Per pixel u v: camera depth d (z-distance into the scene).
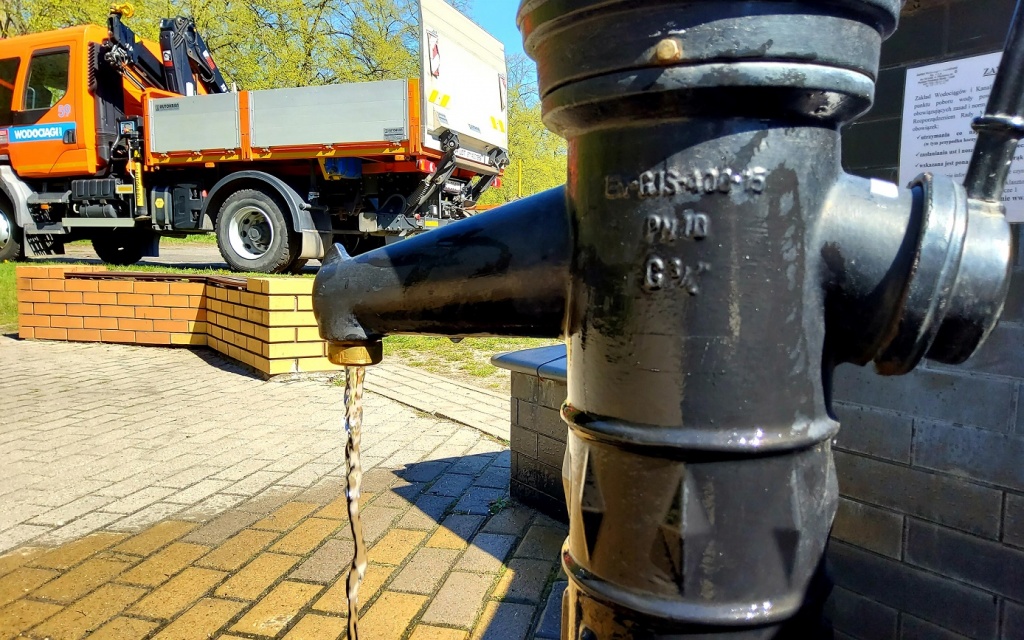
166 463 3.55
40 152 10.07
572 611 0.91
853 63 0.73
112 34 9.41
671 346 0.77
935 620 1.76
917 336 0.76
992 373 1.62
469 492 3.16
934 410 1.73
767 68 0.70
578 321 0.86
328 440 3.95
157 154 9.38
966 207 0.75
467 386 5.32
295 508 2.98
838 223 0.78
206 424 4.26
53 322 7.07
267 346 5.41
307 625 2.11
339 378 5.53
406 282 0.98
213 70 11.23
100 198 9.97
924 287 0.74
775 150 0.75
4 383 5.31
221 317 6.25
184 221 9.59
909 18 1.73
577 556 0.90
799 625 0.82
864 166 1.85
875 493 1.85
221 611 2.18
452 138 8.21
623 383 0.81
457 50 8.86
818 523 0.83
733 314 0.76
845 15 0.72
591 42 0.75
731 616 0.78
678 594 0.80
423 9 8.05
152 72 10.12
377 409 4.65
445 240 0.97
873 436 1.85
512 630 2.09
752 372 0.77
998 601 1.64
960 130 1.65
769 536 0.79
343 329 1.05
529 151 34.22
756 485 0.78
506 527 2.79
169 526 2.80
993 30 1.58
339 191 9.20
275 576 2.40
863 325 0.79
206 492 3.16
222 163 9.30
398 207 9.02
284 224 8.87
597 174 0.81
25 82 10.01
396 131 8.23
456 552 2.58
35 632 2.06
